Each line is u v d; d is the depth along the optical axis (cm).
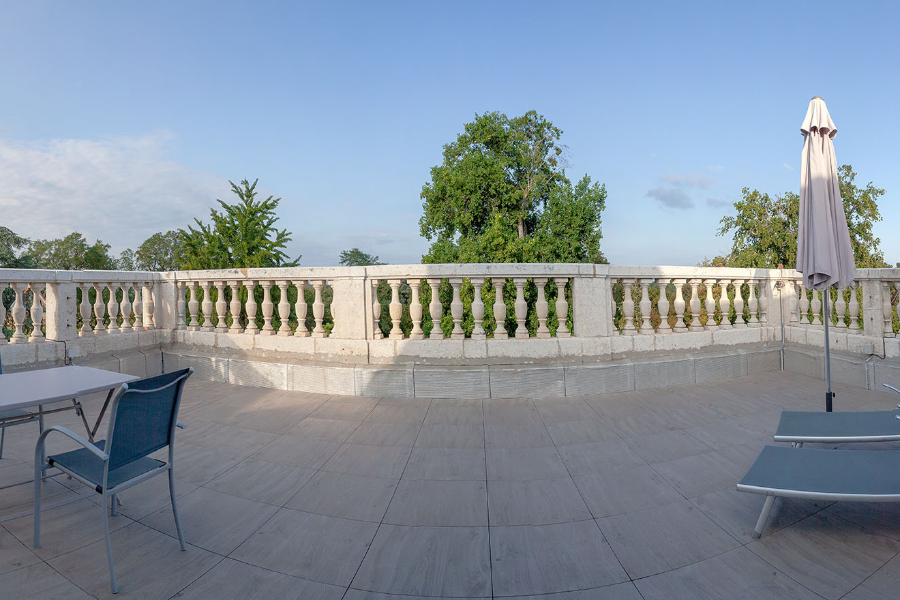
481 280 666
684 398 618
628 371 660
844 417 415
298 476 395
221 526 317
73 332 732
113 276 792
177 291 852
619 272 695
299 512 336
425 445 464
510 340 662
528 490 367
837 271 475
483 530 311
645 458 425
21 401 283
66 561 275
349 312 699
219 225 1207
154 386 276
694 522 316
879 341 660
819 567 265
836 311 739
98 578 259
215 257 1168
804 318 805
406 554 284
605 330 688
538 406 589
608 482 378
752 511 329
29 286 712
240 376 733
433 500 353
